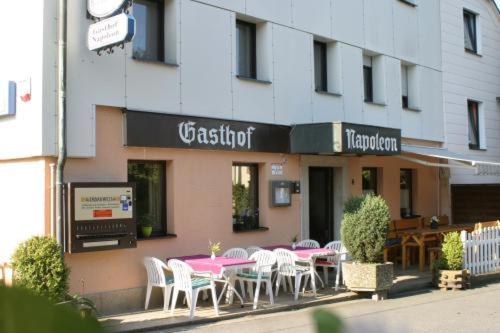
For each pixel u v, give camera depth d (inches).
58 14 340.8
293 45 502.6
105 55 362.6
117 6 329.1
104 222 346.6
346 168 560.7
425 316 358.0
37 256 293.1
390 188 624.4
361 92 577.9
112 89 366.3
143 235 385.4
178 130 400.2
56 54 339.9
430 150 624.1
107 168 364.2
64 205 336.5
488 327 325.4
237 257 407.8
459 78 736.3
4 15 354.6
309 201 544.7
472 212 736.3
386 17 620.4
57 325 24.5
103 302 354.9
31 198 345.7
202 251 416.5
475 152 763.4
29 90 338.3
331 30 544.7
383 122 609.0
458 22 740.7
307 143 468.8
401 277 510.9
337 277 442.9
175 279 352.8
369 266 417.4
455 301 415.2
